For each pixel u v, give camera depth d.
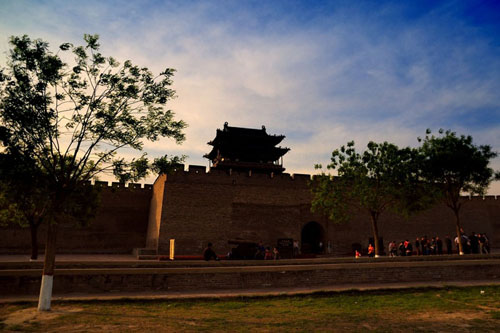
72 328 8.19
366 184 22.66
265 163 46.84
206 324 8.88
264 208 32.44
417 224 35.91
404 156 23.03
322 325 8.94
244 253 22.81
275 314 10.31
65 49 10.84
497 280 16.27
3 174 9.93
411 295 13.35
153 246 31.73
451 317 9.91
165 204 29.78
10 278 12.48
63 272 12.93
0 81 10.32
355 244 32.41
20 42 10.38
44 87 10.73
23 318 9.24
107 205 36.62
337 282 15.30
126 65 11.77
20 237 32.94
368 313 10.48
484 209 39.16
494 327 8.80
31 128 10.58
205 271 14.13
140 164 11.90
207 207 30.88
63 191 10.95
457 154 21.89
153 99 11.85
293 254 28.14
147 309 10.88
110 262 14.37
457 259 18.05
